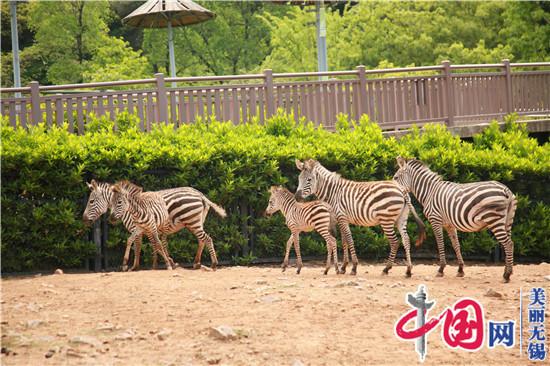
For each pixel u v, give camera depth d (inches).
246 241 614.9
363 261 641.0
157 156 586.2
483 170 665.6
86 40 1555.1
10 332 333.1
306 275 507.8
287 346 326.3
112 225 581.3
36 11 1497.3
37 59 1696.6
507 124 783.7
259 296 414.0
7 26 1747.0
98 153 577.9
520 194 675.4
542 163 675.4
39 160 553.9
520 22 1544.0
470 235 654.5
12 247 551.2
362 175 637.3
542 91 863.7
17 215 552.7
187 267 603.5
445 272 538.6
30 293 426.6
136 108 643.5
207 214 605.3
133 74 1531.7
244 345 325.7
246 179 609.9
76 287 444.5
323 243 636.7
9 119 605.0
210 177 608.4
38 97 609.9
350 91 721.6
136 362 300.5
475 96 796.0
